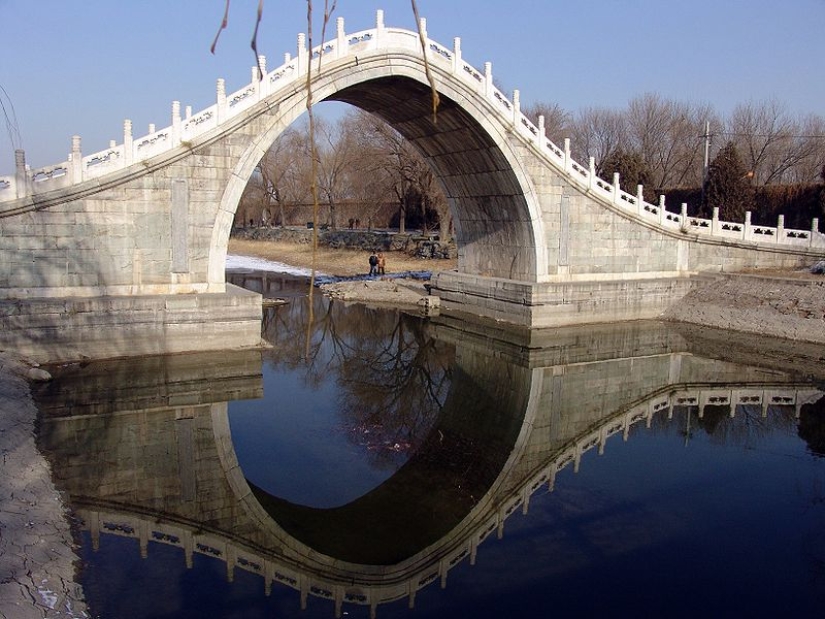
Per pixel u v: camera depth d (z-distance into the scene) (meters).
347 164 64.25
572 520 12.77
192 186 22.48
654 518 12.80
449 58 26.55
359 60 24.30
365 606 9.73
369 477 14.86
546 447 16.98
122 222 21.80
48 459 14.54
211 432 17.11
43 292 21.05
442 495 14.01
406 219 75.88
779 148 66.25
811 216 43.69
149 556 10.84
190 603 9.55
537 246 29.92
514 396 21.42
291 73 23.39
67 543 10.81
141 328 21.81
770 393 21.70
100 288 21.78
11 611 8.15
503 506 13.45
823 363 25.02
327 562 11.21
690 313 31.91
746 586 10.34
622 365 24.86
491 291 32.19
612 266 31.92
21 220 20.50
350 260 56.56
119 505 12.79
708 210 42.97
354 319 34.06
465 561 11.20
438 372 24.34
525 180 28.89
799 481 14.70
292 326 32.34
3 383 17.61
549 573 10.73
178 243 22.58
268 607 9.64
